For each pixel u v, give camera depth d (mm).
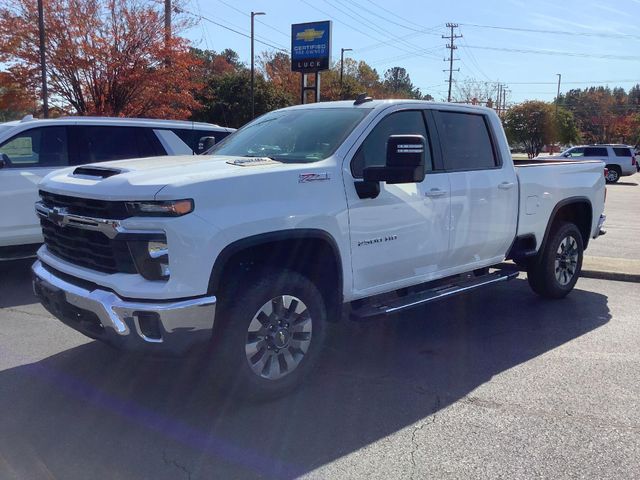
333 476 3305
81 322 3969
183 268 3543
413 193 4805
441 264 5270
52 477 3268
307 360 4297
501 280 5957
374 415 4039
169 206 3504
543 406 4199
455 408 4160
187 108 27000
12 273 8102
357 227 4414
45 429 3799
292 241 4133
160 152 8789
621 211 18156
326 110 5078
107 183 3727
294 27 28547
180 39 23094
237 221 3727
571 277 7074
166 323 3529
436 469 3381
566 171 6691
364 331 5871
